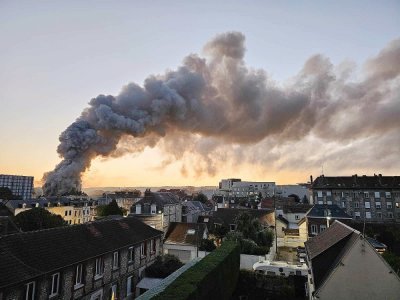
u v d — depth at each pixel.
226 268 24.61
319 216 56.59
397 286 18.91
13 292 15.84
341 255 21.00
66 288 19.66
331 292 19.52
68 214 86.19
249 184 165.25
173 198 62.03
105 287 23.73
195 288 16.66
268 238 44.97
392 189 79.88
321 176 90.44
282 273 30.14
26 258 18.00
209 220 58.16
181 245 42.25
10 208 76.88
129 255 28.28
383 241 49.28
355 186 83.62
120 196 133.50
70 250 21.39
